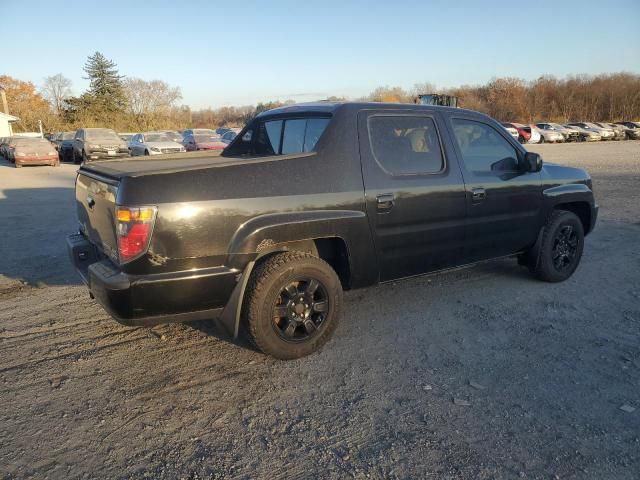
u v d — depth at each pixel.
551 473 2.51
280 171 3.55
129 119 60.53
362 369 3.58
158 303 3.23
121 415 3.05
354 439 2.80
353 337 4.12
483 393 3.25
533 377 3.44
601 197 11.27
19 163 22.00
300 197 3.59
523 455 2.65
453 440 2.78
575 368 3.56
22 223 8.91
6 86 67.88
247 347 3.94
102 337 4.14
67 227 8.54
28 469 2.57
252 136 5.07
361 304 4.85
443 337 4.09
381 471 2.54
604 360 3.67
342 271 4.01
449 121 4.50
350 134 3.89
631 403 3.12
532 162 4.88
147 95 66.69
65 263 6.32
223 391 3.31
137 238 3.11
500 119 64.00
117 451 2.72
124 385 3.40
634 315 4.50
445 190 4.30
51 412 3.08
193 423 2.97
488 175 4.67
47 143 23.28
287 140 4.51
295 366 3.64
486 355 3.77
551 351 3.82
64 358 3.78
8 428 2.92
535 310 4.64
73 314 4.64
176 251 3.21
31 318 4.54
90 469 2.58
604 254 6.54
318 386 3.36
